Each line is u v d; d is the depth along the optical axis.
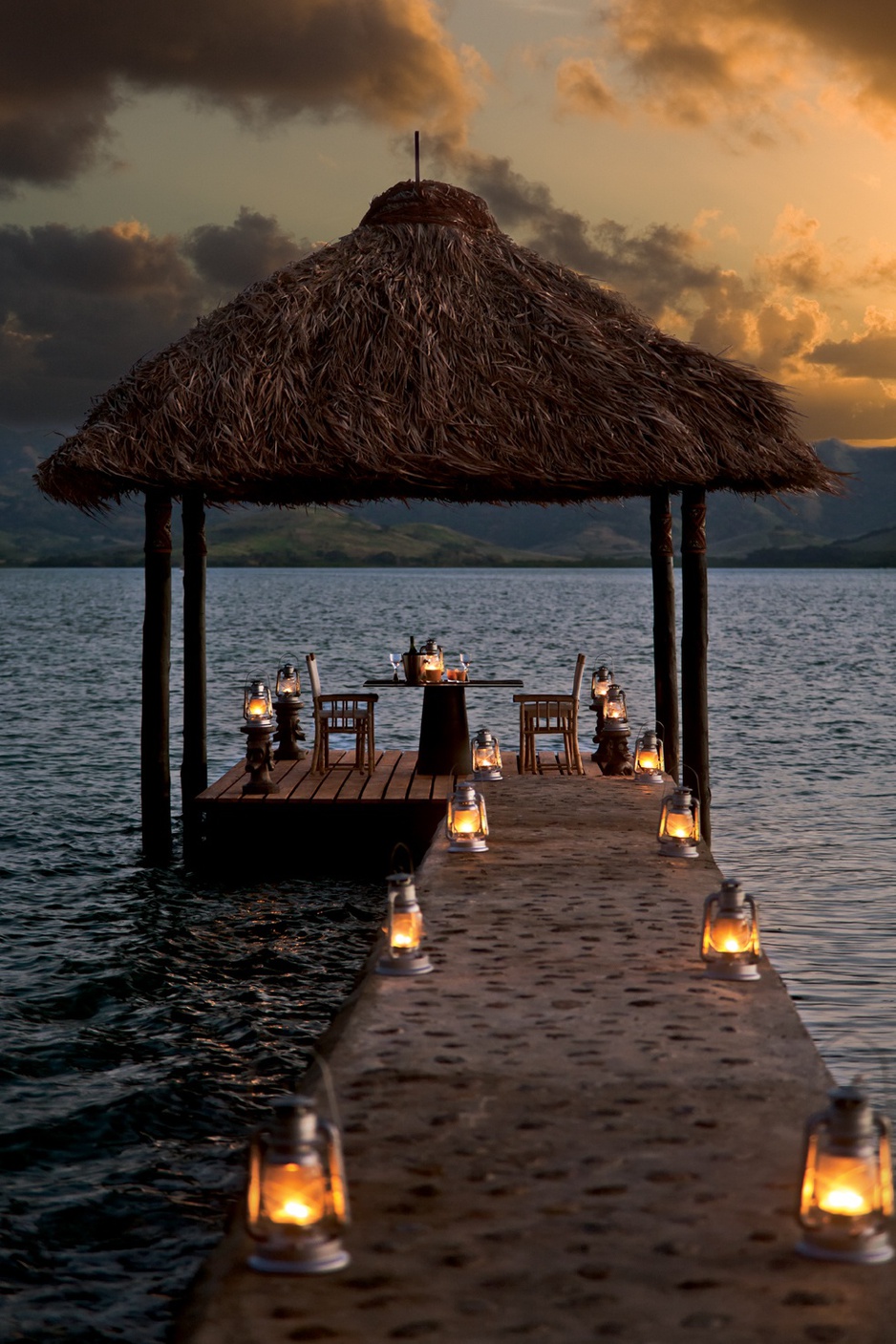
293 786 14.76
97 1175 6.87
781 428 14.08
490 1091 5.12
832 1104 3.85
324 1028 9.27
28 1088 8.02
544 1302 3.54
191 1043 8.91
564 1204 4.12
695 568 14.20
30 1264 5.93
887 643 62.59
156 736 14.41
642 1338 3.37
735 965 6.70
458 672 15.91
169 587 14.26
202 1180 6.84
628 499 16.66
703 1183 4.28
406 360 13.58
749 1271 3.70
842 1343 3.35
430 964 6.92
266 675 42.94
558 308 14.29
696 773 14.20
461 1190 4.22
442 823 11.50
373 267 14.38
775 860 14.71
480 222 15.16
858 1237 3.76
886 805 18.62
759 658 51.72
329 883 13.66
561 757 16.50
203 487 13.17
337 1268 3.71
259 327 13.78
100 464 12.67
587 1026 5.94
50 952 11.03
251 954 11.09
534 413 13.34
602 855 10.18
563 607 112.44
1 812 17.64
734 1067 5.40
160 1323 5.48
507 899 8.64
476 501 16.45
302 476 12.96
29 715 30.42
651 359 14.12
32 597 135.12
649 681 40.91
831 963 10.40
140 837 16.05
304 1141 3.78
